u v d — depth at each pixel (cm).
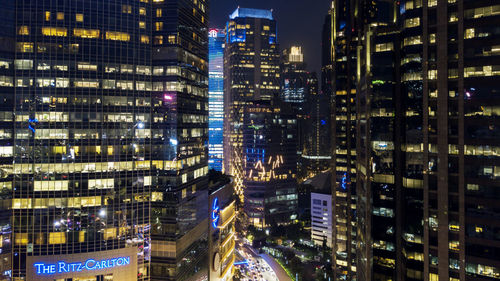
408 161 9775
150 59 12312
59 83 11394
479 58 8725
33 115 11231
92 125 11594
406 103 9919
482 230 8588
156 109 12256
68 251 11269
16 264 11094
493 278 8425
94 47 11688
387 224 10631
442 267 9056
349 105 16262
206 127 14762
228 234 17550
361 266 12675
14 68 11256
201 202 14162
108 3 11838
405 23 9919
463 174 8838
